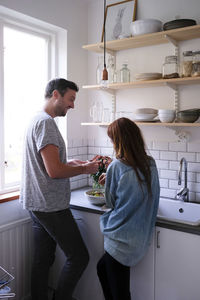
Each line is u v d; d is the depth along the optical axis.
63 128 2.76
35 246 2.19
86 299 2.32
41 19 2.43
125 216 1.77
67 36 2.69
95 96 2.93
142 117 2.33
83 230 2.29
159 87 2.54
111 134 1.83
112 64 2.63
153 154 2.59
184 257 1.85
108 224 1.86
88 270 2.29
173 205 2.37
